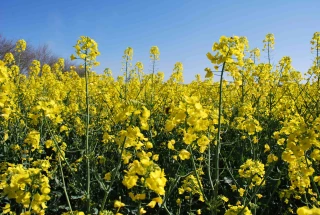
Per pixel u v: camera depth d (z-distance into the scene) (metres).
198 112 0.55
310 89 1.72
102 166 1.00
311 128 0.54
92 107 1.39
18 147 0.99
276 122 1.29
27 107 1.40
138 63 2.01
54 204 0.87
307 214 0.31
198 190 0.75
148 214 0.88
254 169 0.69
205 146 0.62
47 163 0.73
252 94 1.43
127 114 0.56
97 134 1.14
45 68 2.28
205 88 1.75
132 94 1.70
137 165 0.46
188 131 0.56
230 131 1.26
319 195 0.61
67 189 0.92
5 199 0.83
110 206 0.87
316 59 1.46
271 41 1.58
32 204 0.49
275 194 0.92
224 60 0.63
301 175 0.69
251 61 1.41
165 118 1.38
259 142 1.14
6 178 0.57
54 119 0.72
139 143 0.59
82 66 0.90
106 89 1.46
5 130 1.14
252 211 0.80
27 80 2.16
